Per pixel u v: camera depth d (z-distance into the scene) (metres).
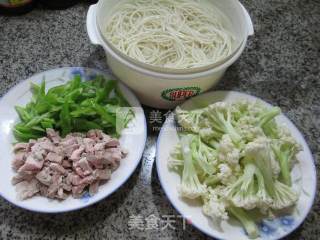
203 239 0.69
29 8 0.99
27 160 0.65
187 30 0.90
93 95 0.78
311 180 0.71
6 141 0.72
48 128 0.72
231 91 0.83
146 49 0.86
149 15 0.93
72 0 1.02
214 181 0.69
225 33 0.89
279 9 1.11
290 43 1.03
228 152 0.68
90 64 0.92
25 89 0.79
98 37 0.73
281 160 0.71
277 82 0.94
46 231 0.67
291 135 0.76
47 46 0.94
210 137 0.75
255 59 0.98
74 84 0.77
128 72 0.74
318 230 0.71
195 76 0.70
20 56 0.91
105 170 0.68
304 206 0.68
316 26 1.08
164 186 0.68
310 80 0.95
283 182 0.71
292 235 0.70
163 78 0.70
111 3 0.87
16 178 0.67
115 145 0.72
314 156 0.82
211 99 0.81
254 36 1.04
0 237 0.66
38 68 0.90
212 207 0.63
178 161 0.71
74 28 0.98
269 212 0.67
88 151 0.68
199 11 0.94
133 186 0.74
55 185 0.65
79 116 0.73
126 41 0.86
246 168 0.68
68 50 0.94
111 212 0.70
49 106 0.73
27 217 0.68
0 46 0.92
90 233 0.67
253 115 0.76
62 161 0.68
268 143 0.69
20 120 0.75
